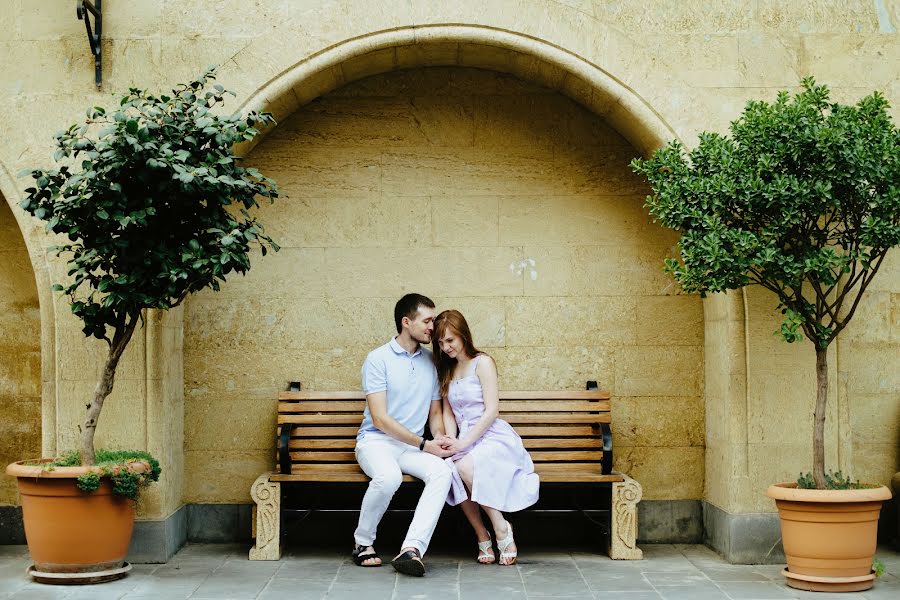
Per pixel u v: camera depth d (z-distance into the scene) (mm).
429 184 6352
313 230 6312
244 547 6023
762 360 5707
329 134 6348
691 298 6332
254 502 5707
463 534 6180
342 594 4816
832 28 5938
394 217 6332
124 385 5605
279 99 5879
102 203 4648
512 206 6355
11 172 5684
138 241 4820
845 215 4957
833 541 4852
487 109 6387
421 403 5668
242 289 6281
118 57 5789
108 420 5602
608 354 6309
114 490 4961
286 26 5797
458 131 6371
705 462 6238
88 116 4863
